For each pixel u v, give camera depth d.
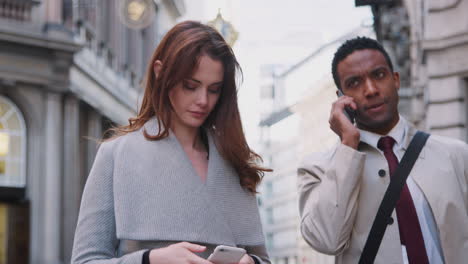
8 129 20.84
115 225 2.56
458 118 9.85
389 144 3.24
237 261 2.40
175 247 2.35
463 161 3.23
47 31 21.11
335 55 3.30
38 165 21.06
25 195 20.89
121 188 2.51
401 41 12.63
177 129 2.67
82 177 23.78
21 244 20.69
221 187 2.61
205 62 2.54
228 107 2.68
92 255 2.48
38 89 21.30
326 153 3.42
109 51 26.42
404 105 13.68
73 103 22.16
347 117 3.33
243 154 2.67
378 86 3.18
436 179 3.14
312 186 3.40
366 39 3.25
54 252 20.97
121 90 27.62
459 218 3.11
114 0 27.34
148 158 2.55
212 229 2.52
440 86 10.01
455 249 3.08
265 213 72.19
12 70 20.62
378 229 3.13
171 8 35.84
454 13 9.82
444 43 9.90
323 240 3.15
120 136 2.65
